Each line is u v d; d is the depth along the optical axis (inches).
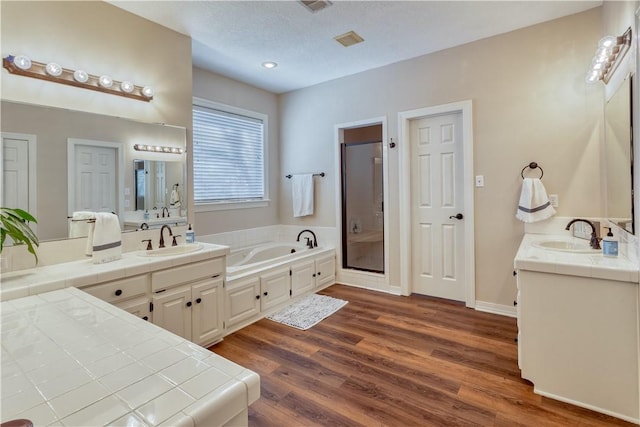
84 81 88.0
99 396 26.9
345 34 118.0
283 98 185.8
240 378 29.3
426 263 146.4
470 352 95.8
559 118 111.3
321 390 78.7
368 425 66.9
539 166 115.0
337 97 164.1
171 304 88.8
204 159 152.2
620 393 68.0
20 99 79.5
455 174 137.1
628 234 76.9
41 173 82.5
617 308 67.8
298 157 181.3
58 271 75.0
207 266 98.6
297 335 109.3
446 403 73.2
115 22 96.4
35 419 24.1
